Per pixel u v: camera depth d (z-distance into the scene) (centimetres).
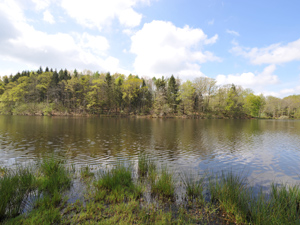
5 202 472
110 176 713
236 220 479
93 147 1471
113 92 7631
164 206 554
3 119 4406
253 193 655
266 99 10006
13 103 7512
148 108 8306
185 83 7969
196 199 600
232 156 1289
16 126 2908
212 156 1278
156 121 5191
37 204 519
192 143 1759
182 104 7706
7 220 432
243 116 8406
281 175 914
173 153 1339
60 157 1147
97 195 579
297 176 903
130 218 466
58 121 4141
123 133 2384
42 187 621
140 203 565
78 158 1137
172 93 8288
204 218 496
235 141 1933
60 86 7719
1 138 1819
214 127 3516
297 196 543
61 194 585
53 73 8575
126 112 7738
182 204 570
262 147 1633
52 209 479
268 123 5112
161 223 444
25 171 729
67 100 7462
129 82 7912
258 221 448
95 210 501
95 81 7800
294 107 9169
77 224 436
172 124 4131
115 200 570
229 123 4762
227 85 8362
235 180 690
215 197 600
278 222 438
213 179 812
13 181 603
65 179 706
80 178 765
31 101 7719
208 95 8125
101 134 2227
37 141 1681
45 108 6806
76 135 2094
